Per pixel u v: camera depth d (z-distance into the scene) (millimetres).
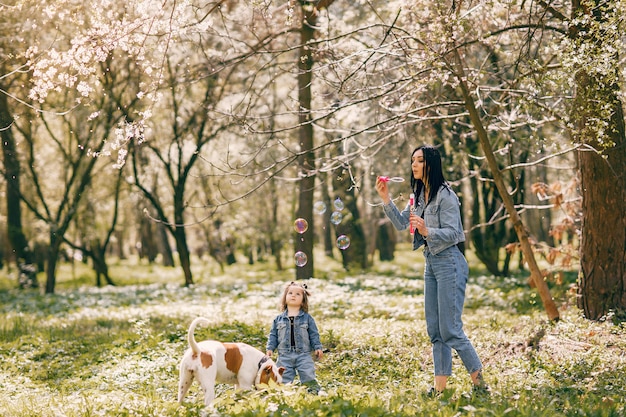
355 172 26906
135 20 11023
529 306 16094
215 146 30125
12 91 20750
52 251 31188
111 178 36188
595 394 7461
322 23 15492
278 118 29641
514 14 13320
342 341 11680
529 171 26719
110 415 6875
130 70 25781
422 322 13930
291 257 50750
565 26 12242
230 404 6516
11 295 31531
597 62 9641
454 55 11922
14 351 13016
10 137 29828
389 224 44281
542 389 7797
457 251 7551
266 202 41000
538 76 11859
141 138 11398
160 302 22297
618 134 11812
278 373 7637
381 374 9461
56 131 34094
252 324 13922
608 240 11992
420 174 7637
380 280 25422
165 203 40125
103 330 15109
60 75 11078
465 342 7520
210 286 26750
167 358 10961
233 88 28312
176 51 16578
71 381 10180
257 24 17344
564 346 10172
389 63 13703
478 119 12133
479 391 7375
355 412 5859
